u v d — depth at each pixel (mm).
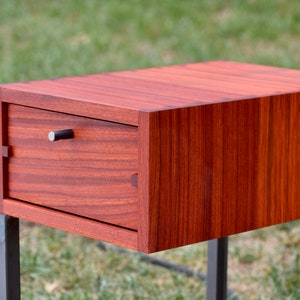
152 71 3096
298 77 2965
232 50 8430
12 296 2777
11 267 2768
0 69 7738
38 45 8773
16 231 2771
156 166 2330
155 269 4562
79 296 4121
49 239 4859
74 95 2533
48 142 2588
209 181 2453
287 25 9094
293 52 8312
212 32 9125
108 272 4500
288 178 2670
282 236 5008
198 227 2451
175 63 7992
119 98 2494
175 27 9297
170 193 2371
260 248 4719
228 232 2527
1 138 2689
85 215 2527
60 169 2570
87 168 2502
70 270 4500
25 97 2607
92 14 9953
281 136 2627
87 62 7988
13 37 9297
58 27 9570
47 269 4445
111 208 2457
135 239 2389
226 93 2607
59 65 7852
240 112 2504
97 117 2432
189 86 2744
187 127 2381
